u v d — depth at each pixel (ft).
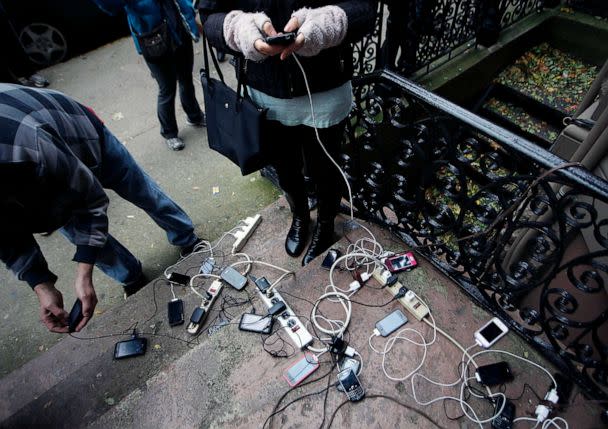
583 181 3.80
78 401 6.02
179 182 10.91
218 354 5.75
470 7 11.82
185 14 8.80
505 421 4.83
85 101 13.76
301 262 7.52
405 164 6.23
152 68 9.43
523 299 8.70
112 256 7.23
